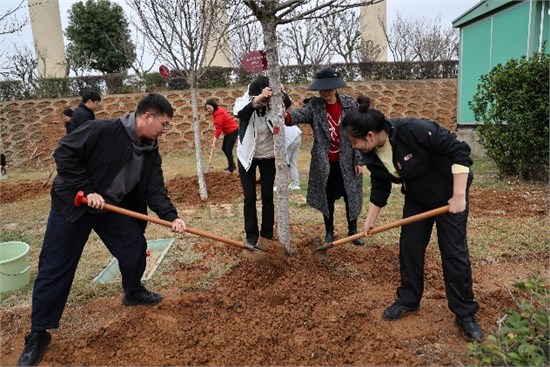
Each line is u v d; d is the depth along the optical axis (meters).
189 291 3.71
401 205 6.06
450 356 2.67
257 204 6.58
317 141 4.28
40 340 2.83
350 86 15.73
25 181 9.92
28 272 4.05
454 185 2.64
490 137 7.47
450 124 13.95
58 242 2.82
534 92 6.70
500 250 4.28
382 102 14.98
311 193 4.47
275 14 3.56
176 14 6.39
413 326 3.01
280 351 2.75
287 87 15.40
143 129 2.89
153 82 15.77
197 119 6.99
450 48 21.75
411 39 21.62
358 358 2.67
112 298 3.65
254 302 3.36
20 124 13.62
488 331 2.88
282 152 3.86
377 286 3.64
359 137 2.71
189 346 2.85
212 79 15.84
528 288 2.57
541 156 6.98
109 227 3.13
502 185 7.08
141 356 2.76
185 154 12.74
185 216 6.17
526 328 2.21
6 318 3.38
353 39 19.42
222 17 8.00
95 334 2.99
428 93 15.41
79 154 2.75
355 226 4.64
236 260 4.30
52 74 19.61
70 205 2.78
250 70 4.28
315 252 3.96
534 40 8.33
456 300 2.84
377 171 2.96
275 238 4.95
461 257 2.76
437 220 2.82
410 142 2.67
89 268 4.32
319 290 3.47
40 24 19.06
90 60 19.31
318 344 2.79
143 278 3.96
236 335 2.92
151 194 3.23
